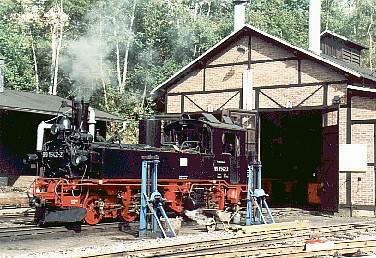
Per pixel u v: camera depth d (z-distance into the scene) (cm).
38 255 1104
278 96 2233
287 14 5531
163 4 4800
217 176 1856
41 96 2819
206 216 1720
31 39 4584
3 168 2416
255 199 1698
